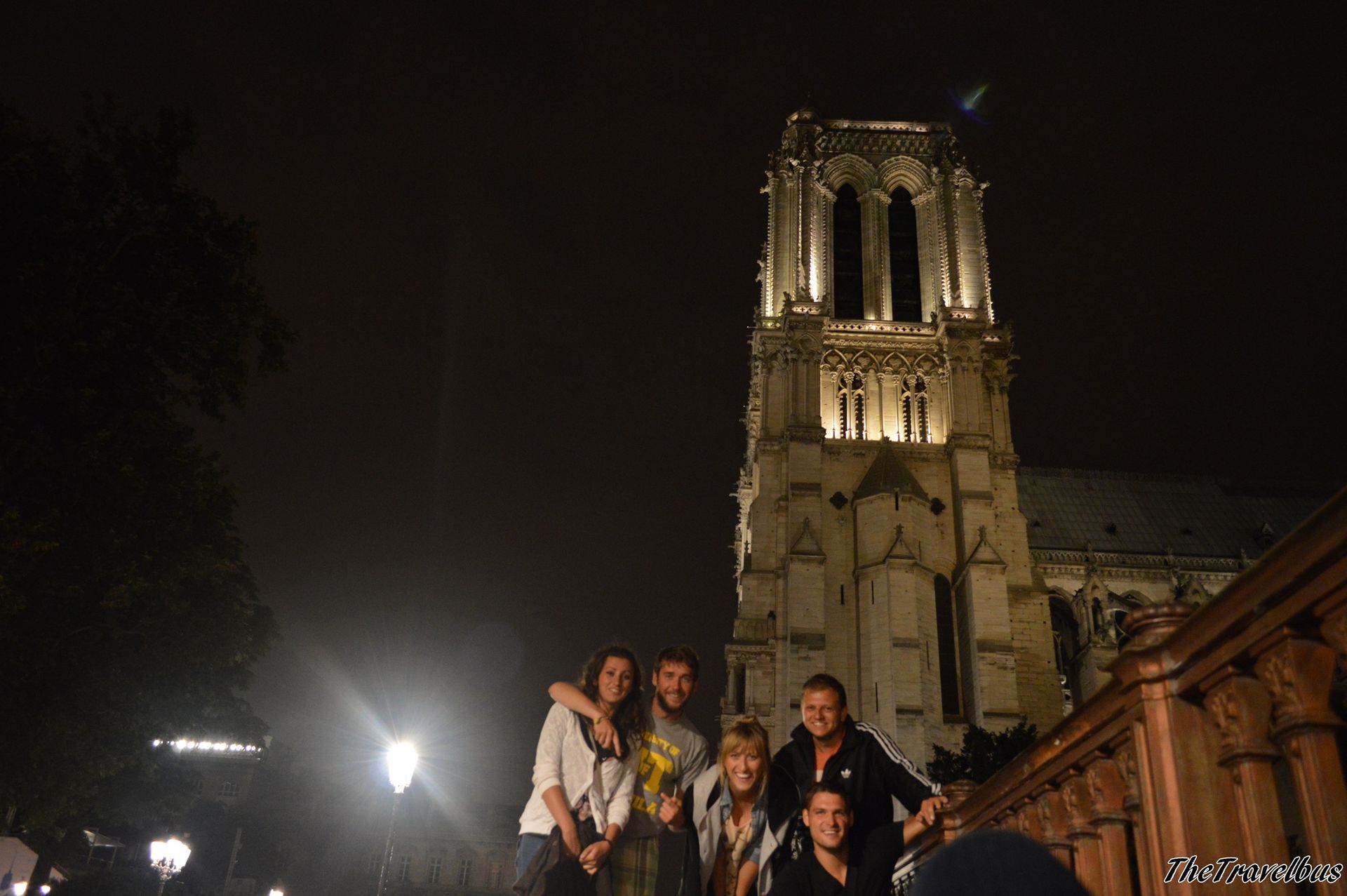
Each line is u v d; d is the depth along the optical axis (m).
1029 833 7.93
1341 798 4.50
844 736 10.07
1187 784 5.48
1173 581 84.88
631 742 9.65
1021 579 74.12
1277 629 4.84
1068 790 7.21
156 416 27.19
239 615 30.34
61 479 25.36
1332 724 4.66
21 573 23.64
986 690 67.81
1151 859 5.63
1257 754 5.11
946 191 87.50
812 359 79.50
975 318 81.69
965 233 86.44
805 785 9.96
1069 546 88.38
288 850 94.88
